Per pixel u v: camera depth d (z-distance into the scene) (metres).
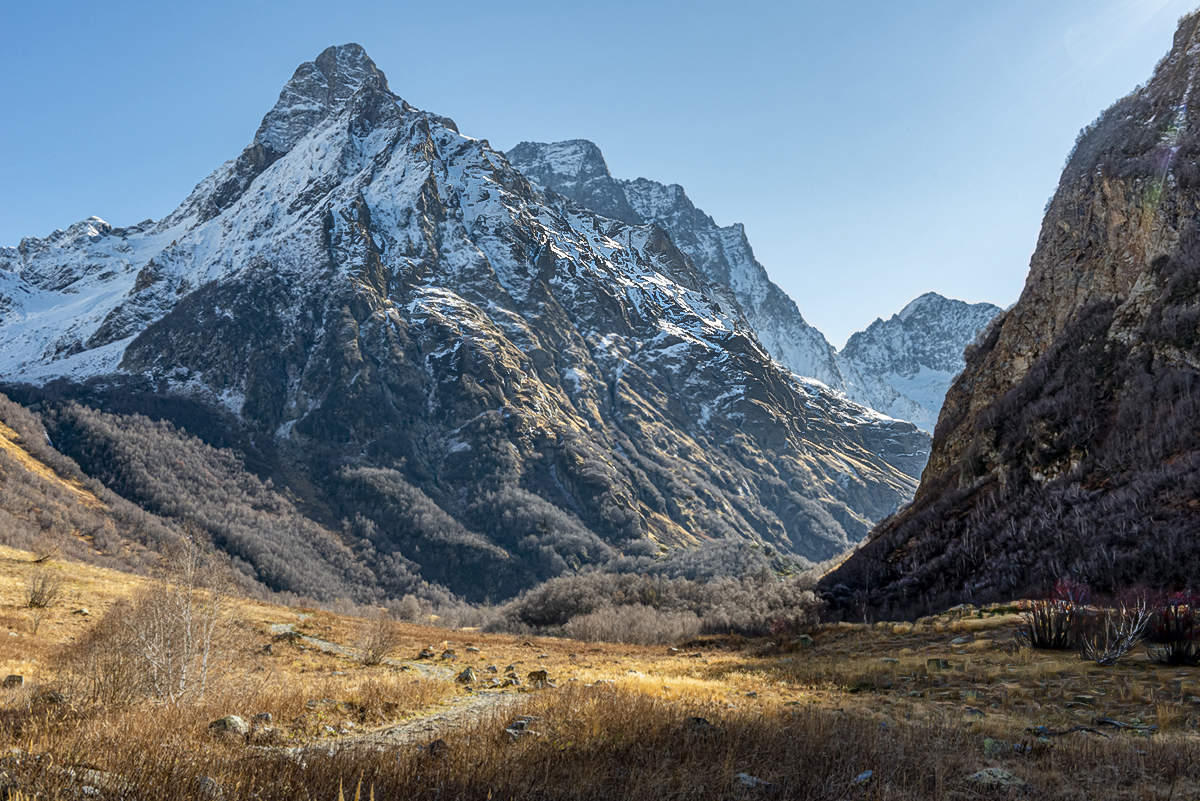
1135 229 52.62
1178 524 30.22
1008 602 33.47
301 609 47.69
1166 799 8.05
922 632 30.38
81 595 39.31
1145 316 45.62
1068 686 16.94
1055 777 9.05
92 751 8.95
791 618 44.25
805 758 9.79
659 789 8.49
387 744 11.90
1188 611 20.38
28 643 26.80
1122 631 20.45
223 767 8.61
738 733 11.43
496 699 19.31
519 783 8.60
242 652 27.28
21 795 6.64
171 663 17.09
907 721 13.30
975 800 8.18
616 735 11.28
